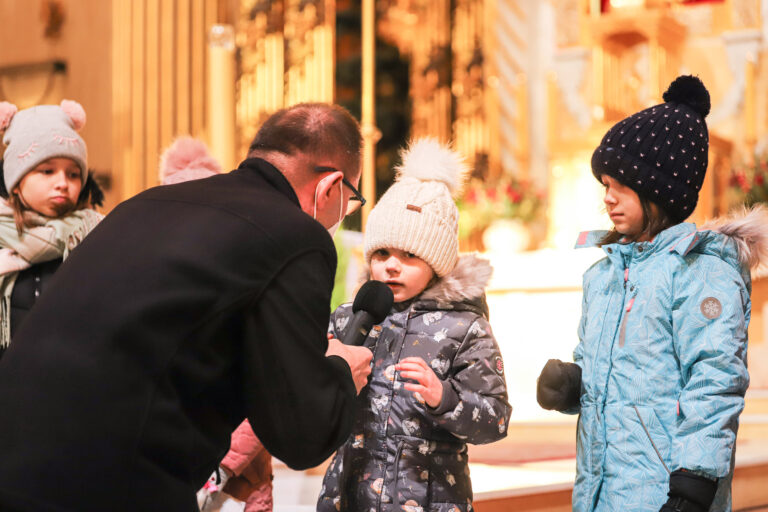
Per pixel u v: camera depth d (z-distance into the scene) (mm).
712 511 1845
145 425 1437
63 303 1505
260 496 2340
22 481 1384
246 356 1538
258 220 1561
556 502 3143
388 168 10562
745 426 4594
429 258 2100
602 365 1964
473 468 3695
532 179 9117
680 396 1858
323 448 1568
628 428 1896
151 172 7246
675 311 1909
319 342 1577
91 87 8719
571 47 9148
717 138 7691
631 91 8461
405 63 10648
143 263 1504
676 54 8492
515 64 9500
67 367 1443
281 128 1726
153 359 1456
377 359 2086
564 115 9148
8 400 1456
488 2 9602
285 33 8211
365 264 2285
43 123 2490
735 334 1854
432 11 9609
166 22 7215
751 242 1941
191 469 1512
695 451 1781
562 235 7895
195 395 1506
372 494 1992
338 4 10555
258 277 1527
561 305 5910
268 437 1559
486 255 6148
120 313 1463
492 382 2037
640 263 1988
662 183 1994
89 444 1411
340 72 10633
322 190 1724
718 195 7703
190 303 1477
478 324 2084
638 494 1855
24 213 2457
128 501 1418
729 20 8539
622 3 8445
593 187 8281
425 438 2012
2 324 2402
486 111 9344
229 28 4770
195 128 7227
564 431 4516
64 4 8906
